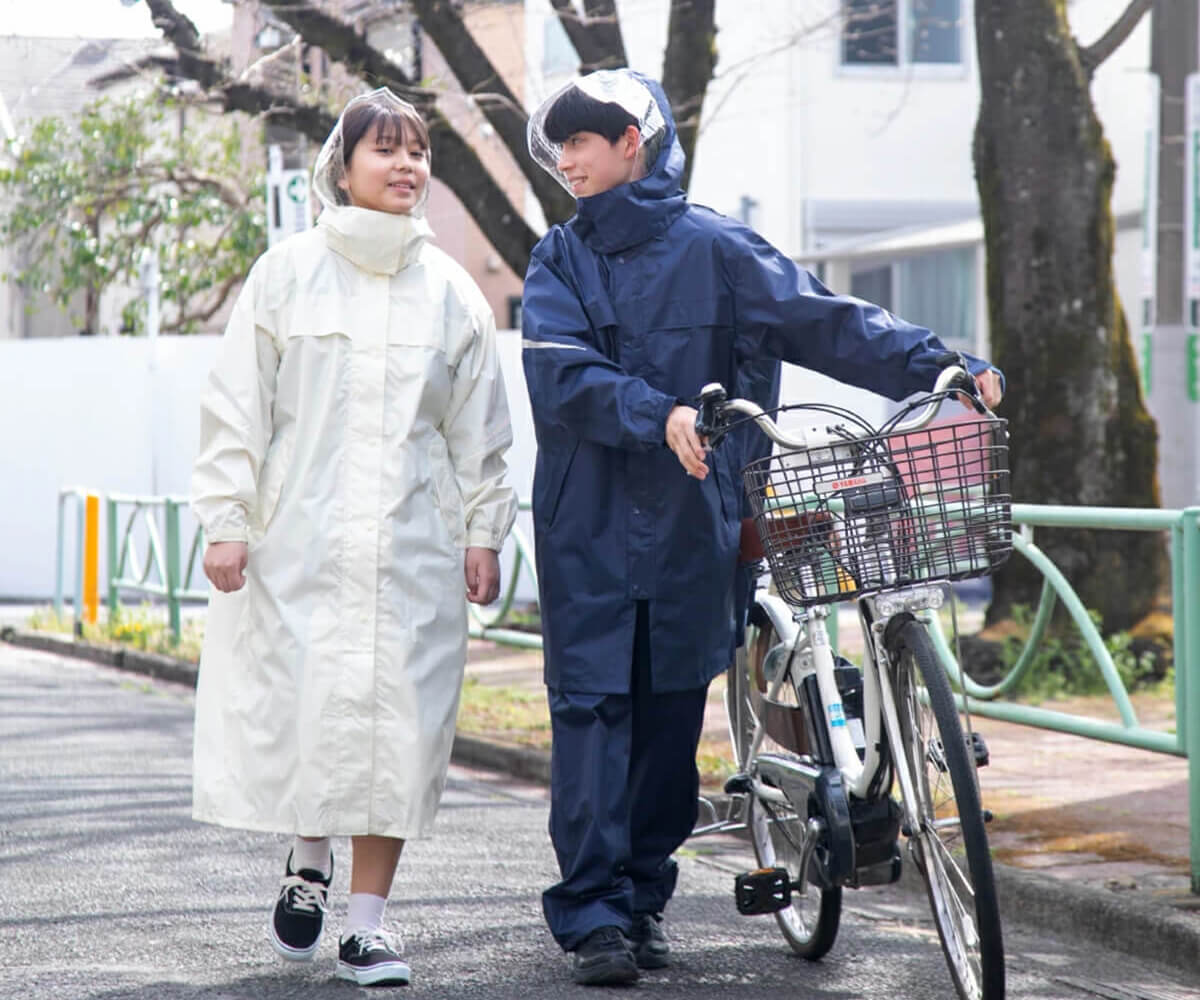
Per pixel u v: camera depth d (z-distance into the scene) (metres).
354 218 7.28
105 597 29.11
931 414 6.46
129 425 30.62
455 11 21.42
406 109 7.45
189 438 30.34
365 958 7.39
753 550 7.60
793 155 36.53
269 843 10.81
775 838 8.21
